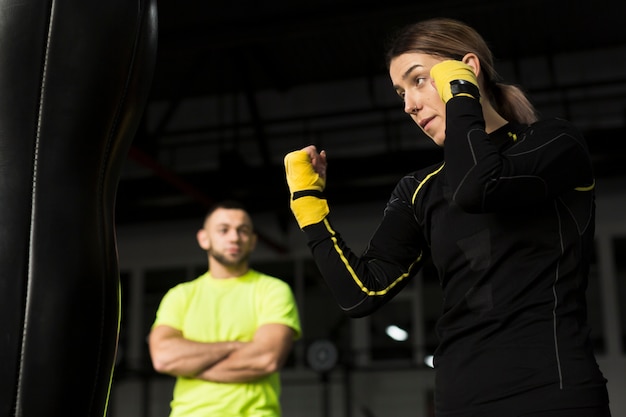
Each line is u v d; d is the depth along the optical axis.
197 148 11.16
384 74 10.63
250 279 2.40
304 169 1.26
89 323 0.70
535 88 10.05
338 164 8.44
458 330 1.11
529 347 1.03
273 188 8.64
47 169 0.70
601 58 10.02
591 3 8.81
